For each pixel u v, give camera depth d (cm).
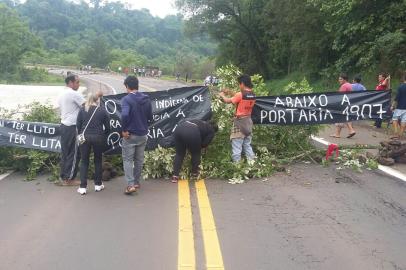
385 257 503
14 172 920
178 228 591
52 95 3309
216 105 913
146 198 730
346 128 1560
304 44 3450
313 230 582
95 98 767
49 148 886
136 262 493
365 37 2334
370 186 785
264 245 536
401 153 950
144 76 9188
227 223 609
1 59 7581
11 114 1027
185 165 863
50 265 489
